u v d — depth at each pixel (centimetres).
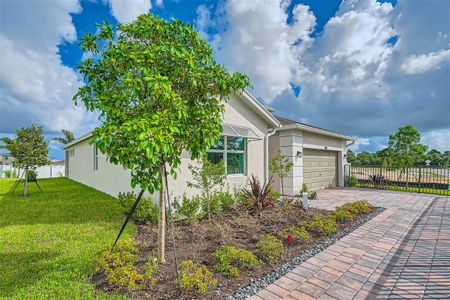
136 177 445
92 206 1163
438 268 527
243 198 1048
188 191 983
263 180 1368
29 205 1193
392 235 749
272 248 569
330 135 1923
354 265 540
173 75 490
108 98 439
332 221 816
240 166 1259
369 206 1126
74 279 460
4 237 703
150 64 465
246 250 567
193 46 526
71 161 2978
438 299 413
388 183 2077
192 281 418
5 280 454
